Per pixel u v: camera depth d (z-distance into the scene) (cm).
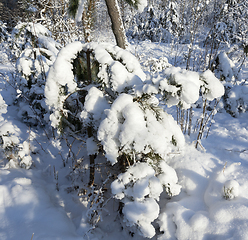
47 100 174
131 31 1708
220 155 223
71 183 223
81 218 181
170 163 225
